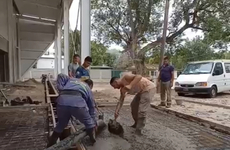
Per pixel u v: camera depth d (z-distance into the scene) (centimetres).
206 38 1593
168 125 462
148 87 402
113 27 1794
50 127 388
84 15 747
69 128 347
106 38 1878
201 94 1028
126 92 392
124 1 1745
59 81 316
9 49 1295
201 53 2352
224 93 1143
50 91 823
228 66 1088
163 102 679
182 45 1742
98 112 496
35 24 1816
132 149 323
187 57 2397
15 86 1226
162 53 1174
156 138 373
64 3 1188
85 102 304
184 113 560
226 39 1439
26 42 1973
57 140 312
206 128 440
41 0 1330
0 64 1275
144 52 1562
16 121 464
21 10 1518
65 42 1200
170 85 662
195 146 338
